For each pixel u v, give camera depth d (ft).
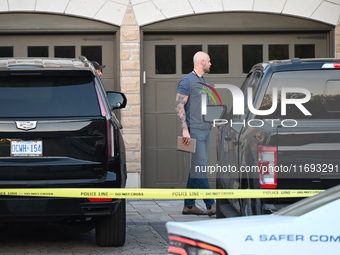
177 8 45.60
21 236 31.81
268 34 46.57
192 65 46.37
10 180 26.55
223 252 12.39
